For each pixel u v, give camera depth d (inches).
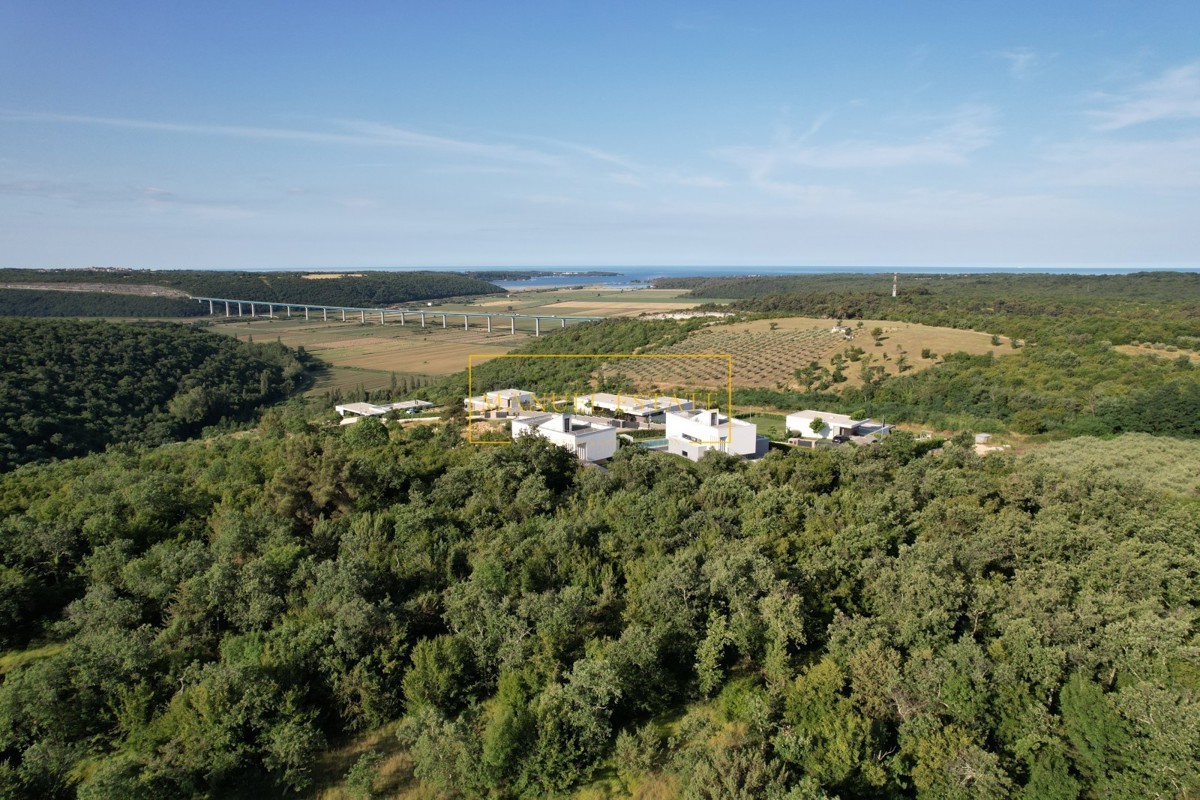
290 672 1243.2
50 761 1046.4
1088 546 1612.9
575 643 1396.4
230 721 1111.0
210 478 2375.7
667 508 1925.4
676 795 1106.7
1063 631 1261.1
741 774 1024.2
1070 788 1037.2
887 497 1943.9
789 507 1945.1
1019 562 1603.1
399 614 1416.1
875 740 1110.4
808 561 1595.7
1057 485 2012.8
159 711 1195.3
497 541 1688.0
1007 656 1240.2
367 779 1095.6
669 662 1409.9
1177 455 2596.0
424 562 1625.2
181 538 1834.4
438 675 1264.8
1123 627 1238.3
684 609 1413.6
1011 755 1118.4
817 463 2566.4
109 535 1793.8
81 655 1246.3
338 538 1815.9
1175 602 1443.2
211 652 1405.0
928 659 1209.4
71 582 1712.6
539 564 1616.6
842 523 1862.7
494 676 1346.0
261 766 1141.7
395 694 1291.8
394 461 2418.8
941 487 2123.5
